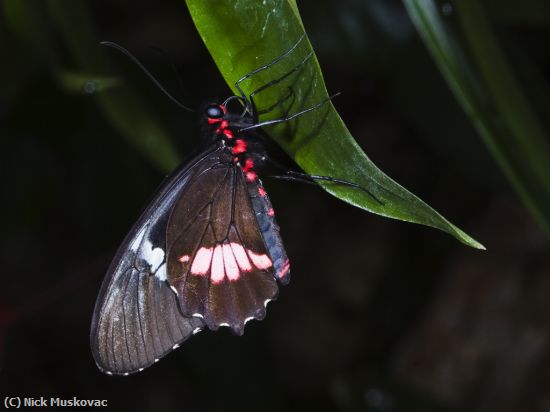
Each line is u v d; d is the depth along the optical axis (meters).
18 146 0.40
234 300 0.31
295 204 0.46
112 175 0.39
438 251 0.42
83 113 0.40
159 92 0.38
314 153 0.26
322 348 0.46
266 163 0.31
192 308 0.30
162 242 0.30
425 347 0.40
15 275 0.48
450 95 0.37
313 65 0.26
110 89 0.32
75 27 0.32
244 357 0.39
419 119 0.38
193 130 0.38
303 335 0.46
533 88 0.35
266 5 0.26
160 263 0.30
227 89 0.43
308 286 0.46
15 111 0.40
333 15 0.38
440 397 0.39
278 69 0.26
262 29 0.26
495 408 0.38
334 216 0.46
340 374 0.44
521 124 0.29
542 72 0.38
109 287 0.30
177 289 0.30
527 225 0.40
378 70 0.38
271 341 0.45
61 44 0.34
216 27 0.26
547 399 0.38
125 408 0.47
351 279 0.45
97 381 0.48
